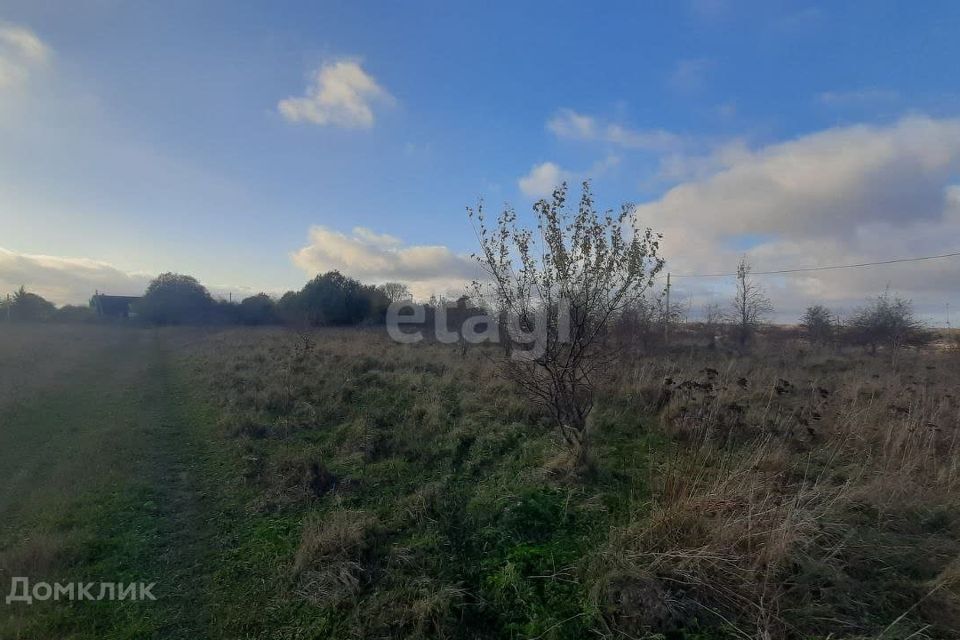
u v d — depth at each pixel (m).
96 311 59.66
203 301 52.25
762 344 23.86
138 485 5.07
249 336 26.58
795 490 4.35
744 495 3.72
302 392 9.29
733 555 3.19
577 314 5.17
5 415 7.70
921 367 14.84
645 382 8.19
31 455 5.96
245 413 7.77
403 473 5.38
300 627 2.97
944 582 3.18
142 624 2.98
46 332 32.34
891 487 4.38
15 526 4.13
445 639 2.82
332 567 3.43
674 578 3.13
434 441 6.29
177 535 4.10
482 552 3.69
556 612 3.00
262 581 3.44
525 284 5.36
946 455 5.43
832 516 3.77
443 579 3.35
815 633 2.82
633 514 3.97
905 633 2.79
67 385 11.12
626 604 2.94
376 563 3.58
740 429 6.11
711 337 24.84
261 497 4.83
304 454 5.86
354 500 4.74
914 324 24.38
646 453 5.63
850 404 7.27
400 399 8.45
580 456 4.94
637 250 5.13
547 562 3.45
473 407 7.61
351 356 13.80
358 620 2.96
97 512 4.41
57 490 4.86
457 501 4.55
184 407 9.01
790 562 3.25
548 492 4.46
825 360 16.30
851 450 5.70
